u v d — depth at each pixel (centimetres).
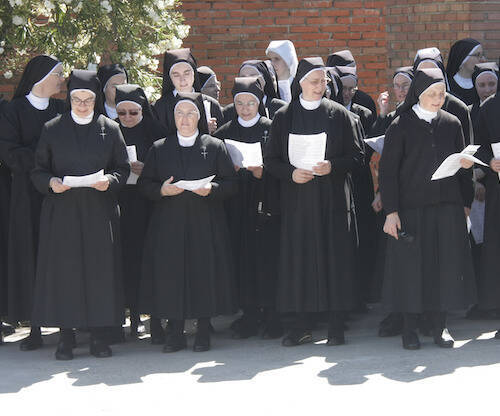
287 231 689
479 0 1024
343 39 1084
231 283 693
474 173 725
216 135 741
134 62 880
